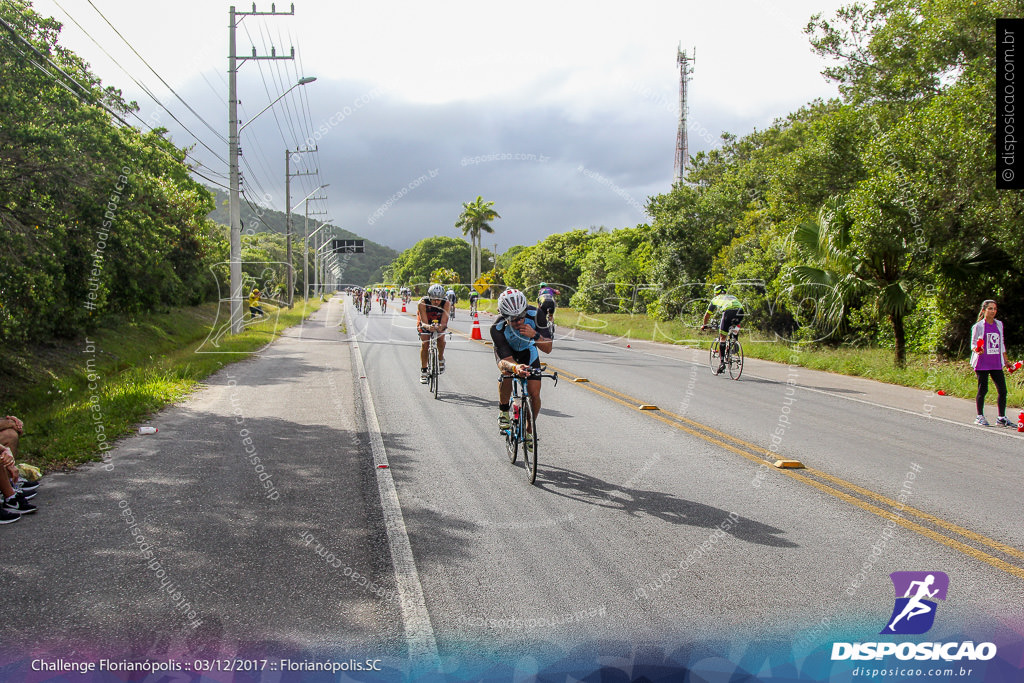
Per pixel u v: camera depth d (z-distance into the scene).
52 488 5.94
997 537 4.88
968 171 12.83
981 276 13.79
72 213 11.19
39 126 10.03
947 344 16.11
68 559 4.40
